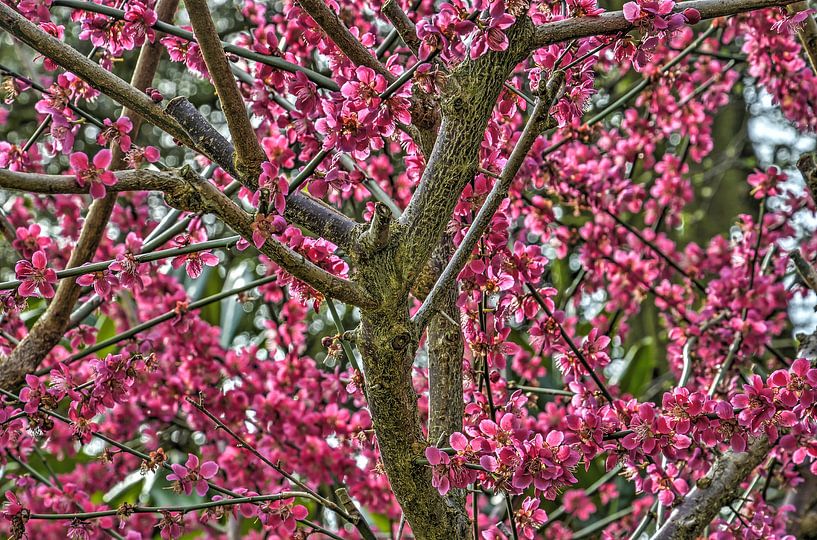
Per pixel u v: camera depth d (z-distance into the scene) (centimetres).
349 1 264
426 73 154
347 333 161
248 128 156
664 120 331
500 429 159
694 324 325
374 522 388
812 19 254
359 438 218
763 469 275
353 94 152
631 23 161
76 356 250
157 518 372
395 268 152
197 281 459
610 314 399
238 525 370
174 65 639
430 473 165
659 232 391
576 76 176
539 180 290
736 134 578
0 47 611
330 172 155
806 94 307
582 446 170
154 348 263
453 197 155
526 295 195
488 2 145
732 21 311
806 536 298
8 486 351
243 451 308
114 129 171
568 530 375
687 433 178
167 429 366
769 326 323
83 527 204
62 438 347
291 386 321
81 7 182
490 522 334
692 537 222
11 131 569
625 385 463
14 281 169
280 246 146
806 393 164
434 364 201
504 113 183
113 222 314
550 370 412
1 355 263
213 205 146
